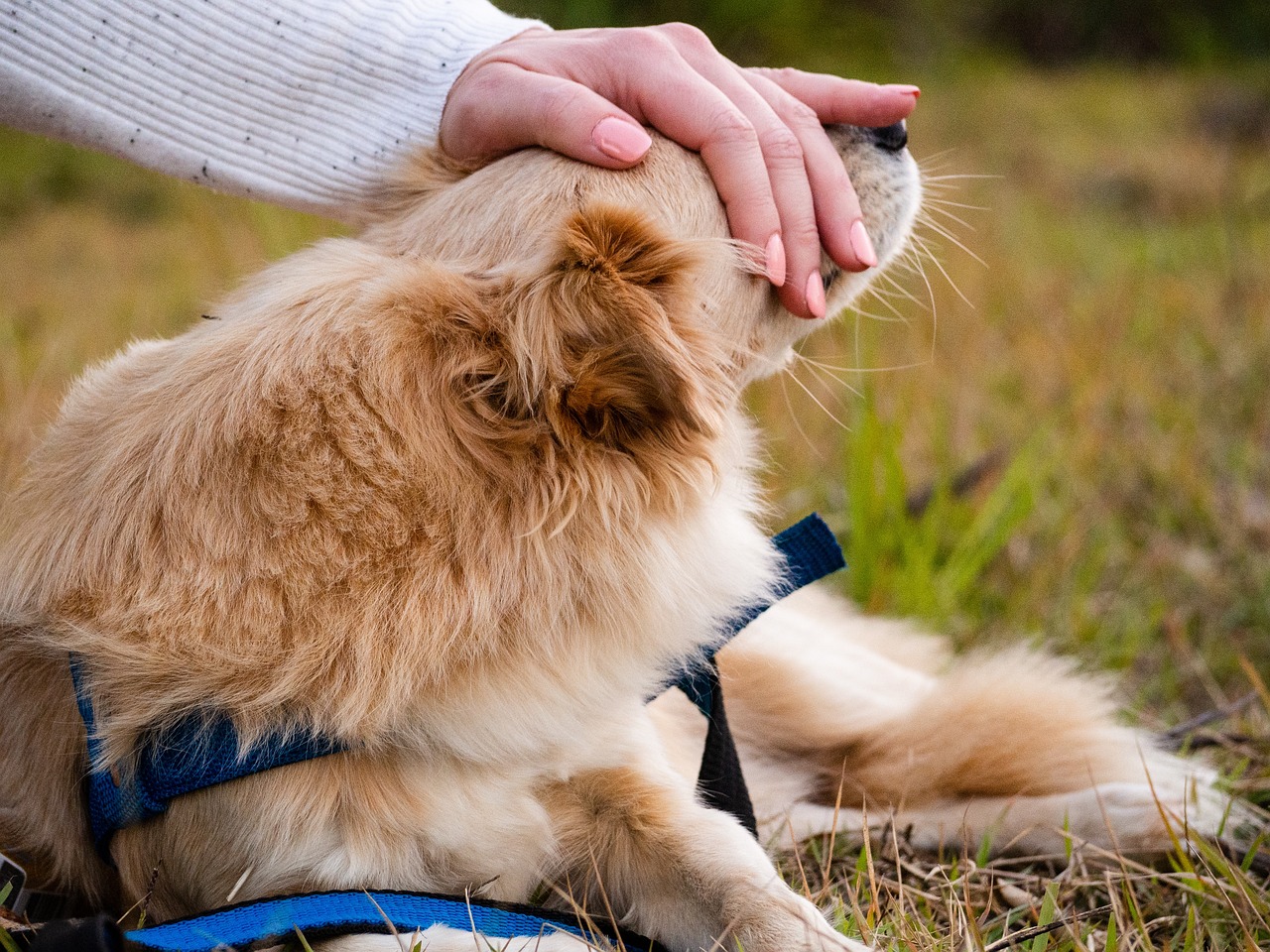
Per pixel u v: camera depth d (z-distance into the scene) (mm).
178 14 1973
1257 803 2354
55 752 1764
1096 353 5008
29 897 1716
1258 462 4020
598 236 1698
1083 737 2438
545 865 1798
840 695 2619
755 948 1589
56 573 1675
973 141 10039
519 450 1707
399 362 1676
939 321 5496
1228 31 14047
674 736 2348
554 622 1720
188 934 1453
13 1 1878
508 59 2023
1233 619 3150
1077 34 14672
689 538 1842
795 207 1902
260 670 1590
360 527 1621
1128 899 1839
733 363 1941
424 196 2021
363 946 1556
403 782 1665
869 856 1832
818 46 12086
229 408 1648
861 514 3297
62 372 4051
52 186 8062
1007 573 3480
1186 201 8383
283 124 2080
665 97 1896
